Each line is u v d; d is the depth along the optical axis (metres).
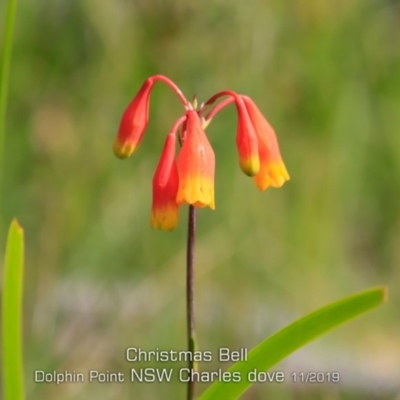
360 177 1.24
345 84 1.23
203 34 1.19
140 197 1.16
